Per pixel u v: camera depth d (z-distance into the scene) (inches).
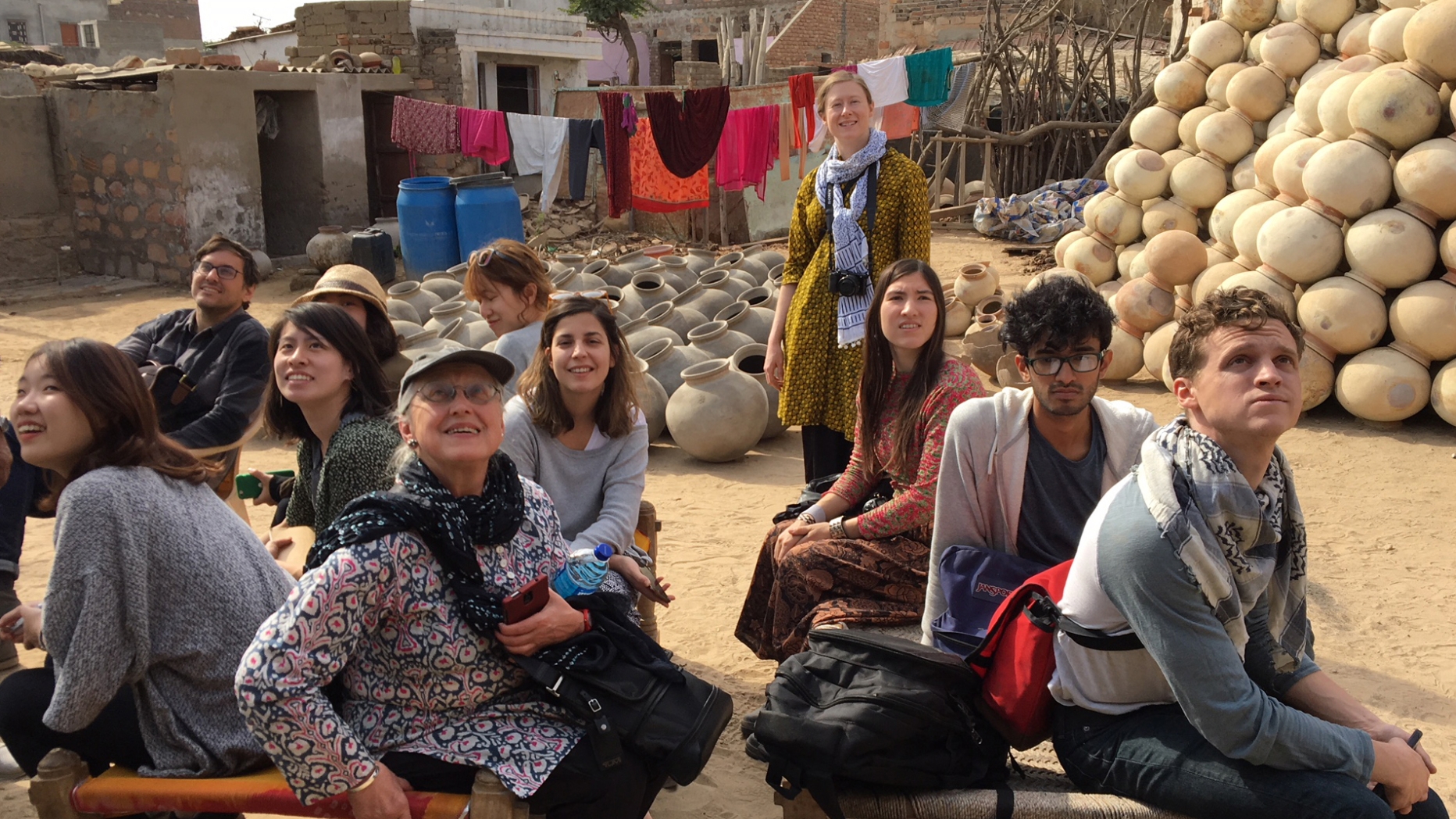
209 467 104.2
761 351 301.1
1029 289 116.8
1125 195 387.5
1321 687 102.3
